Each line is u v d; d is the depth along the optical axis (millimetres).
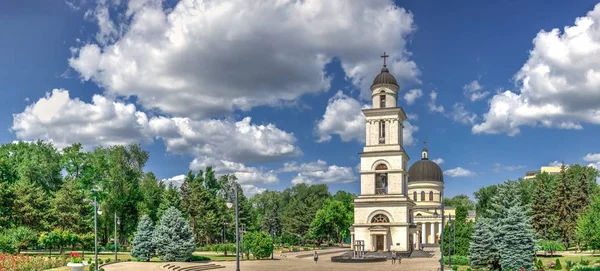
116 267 59906
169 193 105062
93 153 102750
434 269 64688
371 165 91062
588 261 65188
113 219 94625
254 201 186750
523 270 55781
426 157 136875
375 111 92188
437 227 130250
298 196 181125
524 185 126438
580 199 93312
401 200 88062
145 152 109062
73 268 50969
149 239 74688
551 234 94625
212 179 136500
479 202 133625
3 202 77188
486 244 61844
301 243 145125
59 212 84875
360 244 83625
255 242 87000
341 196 181375
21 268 52875
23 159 96062
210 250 100750
